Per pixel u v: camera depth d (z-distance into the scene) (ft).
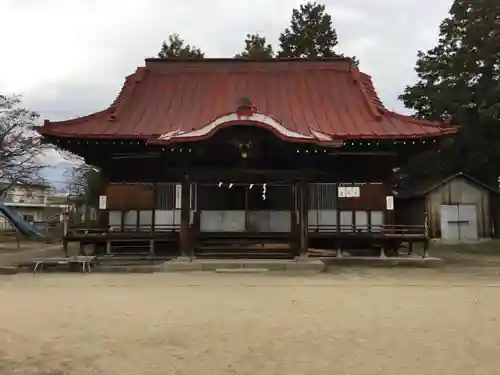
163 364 24.77
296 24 190.29
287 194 80.94
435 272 67.15
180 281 56.39
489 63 143.43
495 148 142.72
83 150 80.74
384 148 79.82
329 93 96.63
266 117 72.59
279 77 101.91
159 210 80.59
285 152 74.18
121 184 81.15
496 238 132.87
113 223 80.79
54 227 191.93
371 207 80.28
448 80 149.38
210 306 39.24
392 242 79.25
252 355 26.07
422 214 121.39
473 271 68.90
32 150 166.30
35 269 68.23
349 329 31.45
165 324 32.83
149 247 80.07
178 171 73.61
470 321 33.86
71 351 27.02
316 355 26.07
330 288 49.98
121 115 87.30
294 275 63.00
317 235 77.25
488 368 24.03
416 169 157.58
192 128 80.33
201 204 80.64
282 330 31.14
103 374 23.57
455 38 153.07
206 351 26.76
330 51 184.24
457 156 150.10
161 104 92.94
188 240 72.95
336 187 80.69
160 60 104.12
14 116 164.04
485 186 132.87
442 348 27.30
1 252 104.78
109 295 45.32
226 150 74.08
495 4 143.33
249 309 37.96
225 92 97.09
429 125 80.94
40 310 37.83
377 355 26.04
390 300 42.32
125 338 29.43
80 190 259.39
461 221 131.95
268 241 77.77
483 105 139.03
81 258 69.92
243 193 80.94
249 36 184.14
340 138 76.28
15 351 27.12
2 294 46.16
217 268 68.85
